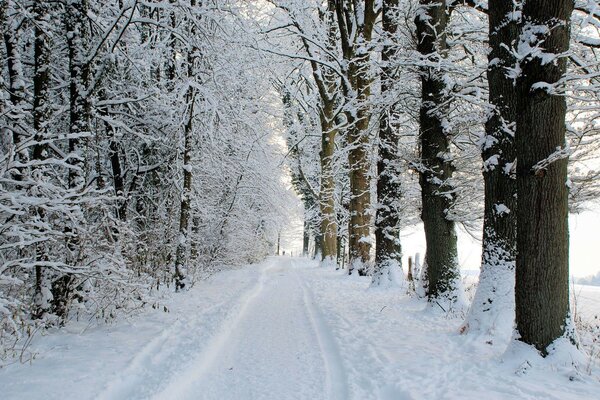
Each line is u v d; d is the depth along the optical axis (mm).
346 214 26141
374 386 4766
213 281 15633
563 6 5062
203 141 13461
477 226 10570
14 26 7551
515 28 7051
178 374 4973
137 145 12867
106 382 4520
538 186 5199
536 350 5180
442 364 5375
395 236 13523
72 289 7074
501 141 7180
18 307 5406
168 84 11883
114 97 10641
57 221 6773
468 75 8617
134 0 8305
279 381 5074
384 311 9289
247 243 25250
